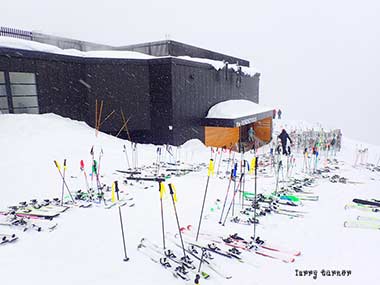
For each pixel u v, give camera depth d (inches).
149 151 633.0
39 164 446.6
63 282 193.6
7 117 554.6
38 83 645.9
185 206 331.0
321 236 255.6
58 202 335.3
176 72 723.4
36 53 631.2
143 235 258.8
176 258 219.9
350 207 326.0
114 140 649.6
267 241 247.0
